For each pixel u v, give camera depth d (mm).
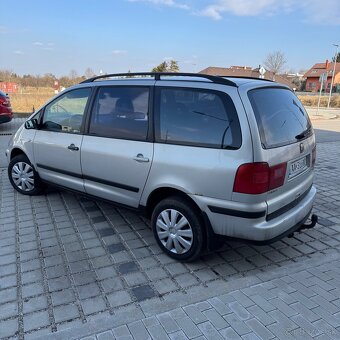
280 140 3217
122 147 3783
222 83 3199
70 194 5527
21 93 33062
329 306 2869
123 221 4539
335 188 6105
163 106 3502
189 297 2988
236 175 2988
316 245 3963
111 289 3111
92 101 4184
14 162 5449
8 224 4441
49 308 2854
